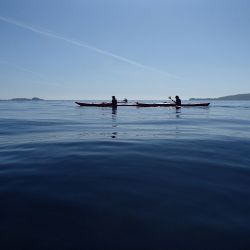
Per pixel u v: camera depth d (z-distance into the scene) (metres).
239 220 3.74
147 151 8.22
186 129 14.48
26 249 3.04
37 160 7.01
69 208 4.07
